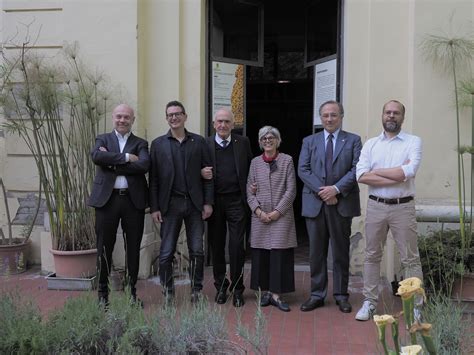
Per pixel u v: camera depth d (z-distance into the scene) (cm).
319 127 647
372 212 430
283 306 463
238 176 472
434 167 532
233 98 642
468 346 273
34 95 543
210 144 475
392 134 423
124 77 584
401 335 332
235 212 473
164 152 460
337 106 451
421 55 532
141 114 589
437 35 528
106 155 433
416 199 534
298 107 891
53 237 550
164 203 460
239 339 317
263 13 666
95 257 542
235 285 473
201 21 600
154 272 592
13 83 568
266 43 795
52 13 599
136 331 284
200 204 464
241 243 475
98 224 445
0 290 375
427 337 195
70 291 521
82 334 278
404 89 562
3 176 630
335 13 613
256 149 905
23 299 355
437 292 416
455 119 528
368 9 573
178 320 303
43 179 553
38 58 564
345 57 590
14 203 637
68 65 583
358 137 454
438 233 490
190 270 470
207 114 620
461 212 466
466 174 527
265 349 288
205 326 291
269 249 462
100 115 564
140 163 441
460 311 304
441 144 531
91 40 587
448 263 438
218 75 629
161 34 597
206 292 520
